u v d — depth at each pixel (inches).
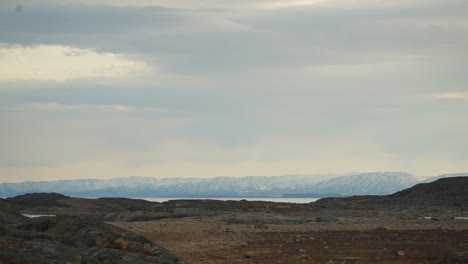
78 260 791.7
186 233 1946.4
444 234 1950.1
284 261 1217.4
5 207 1219.2
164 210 3321.9
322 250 1429.6
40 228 987.3
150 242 981.8
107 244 936.9
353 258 1274.6
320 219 2977.4
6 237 819.4
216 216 3107.8
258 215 3070.9
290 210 3459.6
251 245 1551.4
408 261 1227.9
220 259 1243.8
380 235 1910.7
